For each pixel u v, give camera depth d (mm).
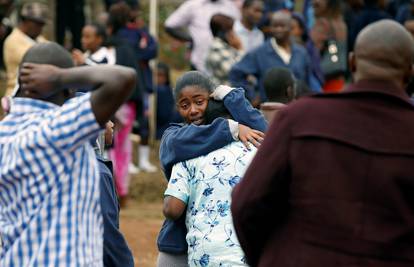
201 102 8992
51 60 6797
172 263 9070
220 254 8461
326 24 18719
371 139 6449
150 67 21609
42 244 6543
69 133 6547
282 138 6574
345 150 6441
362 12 21125
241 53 17719
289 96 11477
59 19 24531
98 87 6574
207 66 17734
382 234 6340
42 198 6594
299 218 6496
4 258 6617
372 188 6387
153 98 22969
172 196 8688
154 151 22469
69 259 6535
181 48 32750
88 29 17281
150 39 20312
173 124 9102
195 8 20078
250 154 8617
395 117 6523
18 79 7004
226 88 8984
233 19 18031
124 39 17656
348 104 6559
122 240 7992
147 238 16203
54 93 6816
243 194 6625
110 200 7934
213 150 8664
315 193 6434
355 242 6348
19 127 6730
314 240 6418
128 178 19219
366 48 6680
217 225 8516
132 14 20078
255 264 6910
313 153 6473
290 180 6574
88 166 6695
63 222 6566
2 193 6711
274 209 6660
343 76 18938
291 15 18562
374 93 6574
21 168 6586
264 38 19156
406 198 6418
